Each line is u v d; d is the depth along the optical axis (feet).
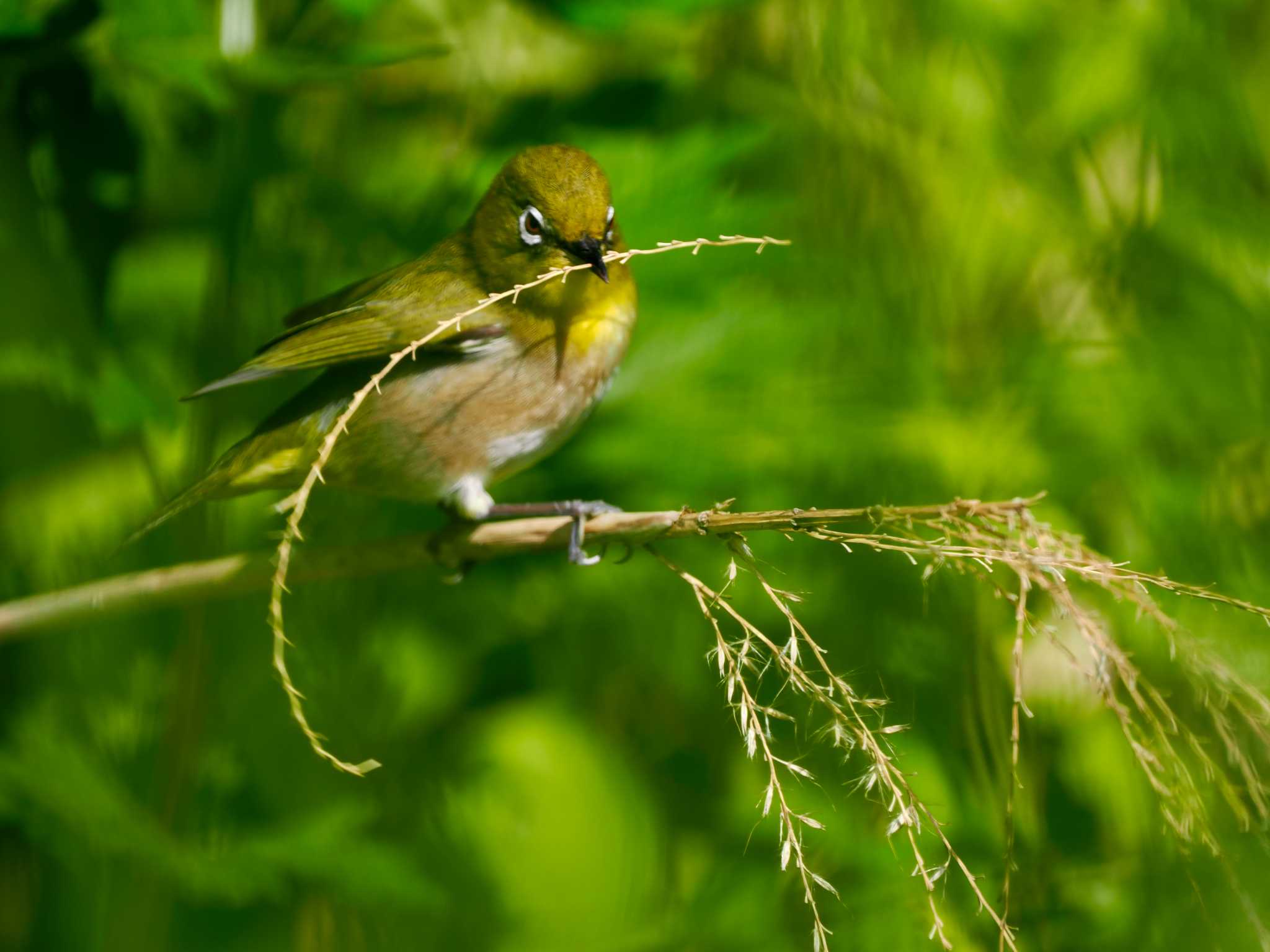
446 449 14.20
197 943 14.16
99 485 14.29
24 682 14.20
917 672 14.25
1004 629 14.28
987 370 14.38
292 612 14.26
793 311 14.32
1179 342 14.39
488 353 14.19
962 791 14.23
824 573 14.33
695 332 14.28
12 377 14.17
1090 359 14.39
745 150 14.23
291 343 14.17
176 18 14.11
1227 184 14.43
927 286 14.39
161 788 14.15
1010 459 14.35
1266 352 14.37
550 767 14.32
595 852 14.29
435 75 14.37
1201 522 14.33
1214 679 13.94
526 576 14.38
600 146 14.24
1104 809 14.23
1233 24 14.43
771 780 13.92
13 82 14.20
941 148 14.40
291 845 14.10
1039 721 14.24
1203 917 14.07
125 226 14.25
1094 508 14.35
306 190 14.28
